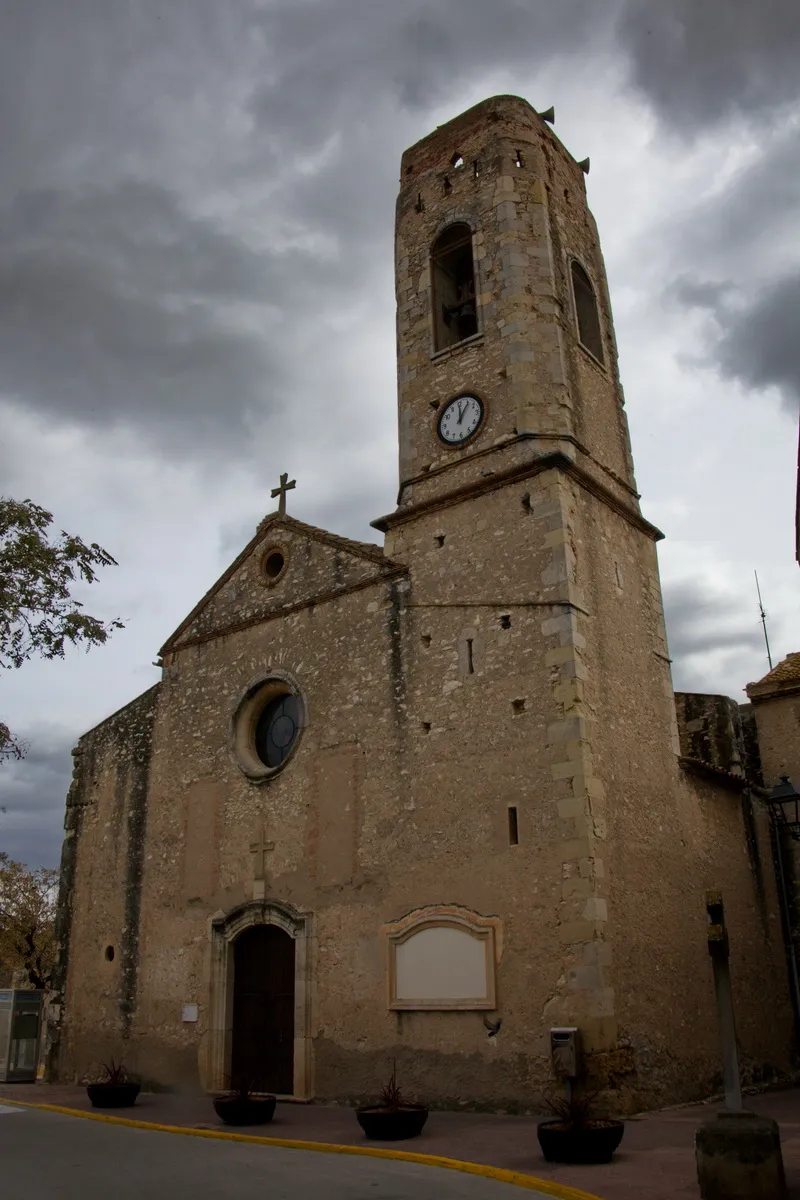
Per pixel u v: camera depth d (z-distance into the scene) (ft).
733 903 63.00
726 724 74.49
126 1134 46.06
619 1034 45.88
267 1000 59.72
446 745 55.11
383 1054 52.06
